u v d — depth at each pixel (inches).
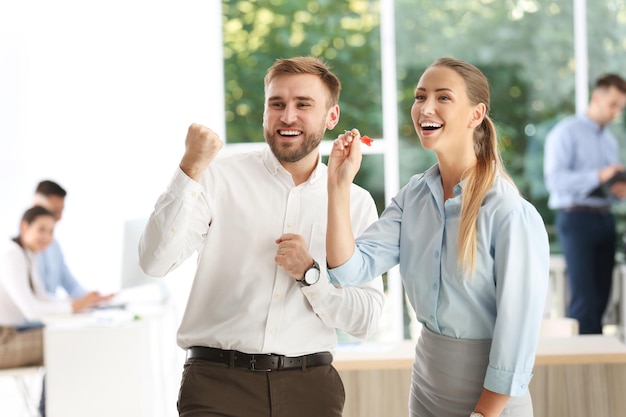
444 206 101.8
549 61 287.1
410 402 107.5
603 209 270.7
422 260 102.5
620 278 274.8
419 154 286.7
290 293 112.3
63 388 210.4
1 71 281.6
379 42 286.4
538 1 287.4
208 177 114.1
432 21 286.4
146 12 281.3
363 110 286.7
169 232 107.3
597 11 287.0
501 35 287.3
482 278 98.4
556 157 275.9
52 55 282.4
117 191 282.8
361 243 106.0
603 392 150.5
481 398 97.7
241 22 284.0
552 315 283.3
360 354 157.8
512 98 287.7
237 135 284.4
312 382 112.3
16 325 231.0
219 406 110.5
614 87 272.1
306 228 114.4
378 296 117.4
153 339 221.0
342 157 105.0
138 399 210.5
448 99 99.7
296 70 112.5
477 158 102.0
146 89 281.7
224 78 284.7
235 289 112.3
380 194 287.4
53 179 283.7
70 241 282.5
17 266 229.5
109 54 281.9
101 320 219.1
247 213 113.7
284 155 112.7
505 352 96.0
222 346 111.5
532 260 96.5
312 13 285.1
